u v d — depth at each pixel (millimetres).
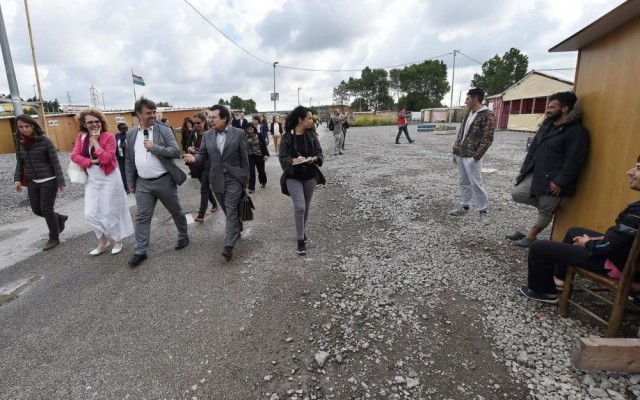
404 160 11953
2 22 8742
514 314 2924
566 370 2312
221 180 4156
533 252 2924
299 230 4258
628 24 2867
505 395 2156
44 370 2521
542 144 3758
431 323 2877
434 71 92812
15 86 9094
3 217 6637
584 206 3449
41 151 4605
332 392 2238
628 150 2895
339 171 10266
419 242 4562
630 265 2209
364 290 3420
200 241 4910
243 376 2393
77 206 7258
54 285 3799
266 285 3588
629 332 2588
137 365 2531
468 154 5082
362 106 99750
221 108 4133
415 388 2242
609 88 3107
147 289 3611
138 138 4188
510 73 67125
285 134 4207
